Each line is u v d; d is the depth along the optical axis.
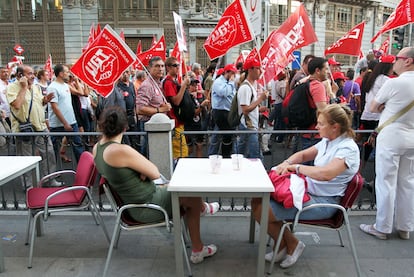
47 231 3.82
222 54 5.33
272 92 8.45
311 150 3.24
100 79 4.09
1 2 24.31
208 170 3.02
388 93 3.29
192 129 6.52
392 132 3.32
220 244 3.52
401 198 3.49
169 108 4.72
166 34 24.34
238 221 4.06
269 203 2.81
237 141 4.50
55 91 5.59
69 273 3.03
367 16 31.58
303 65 5.47
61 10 23.92
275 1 27.02
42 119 5.41
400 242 3.54
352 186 2.80
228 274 3.01
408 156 3.38
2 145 5.46
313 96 4.24
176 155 4.50
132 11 24.00
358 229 3.82
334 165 2.78
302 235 3.70
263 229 2.68
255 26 6.19
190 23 23.80
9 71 10.98
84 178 3.29
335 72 8.41
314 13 28.44
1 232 3.79
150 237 3.68
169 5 24.05
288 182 2.89
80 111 6.67
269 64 5.33
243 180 2.73
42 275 3.00
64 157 6.40
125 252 3.37
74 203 3.23
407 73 3.25
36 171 3.60
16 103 4.97
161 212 2.92
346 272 3.02
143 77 8.40
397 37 13.68
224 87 6.18
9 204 4.62
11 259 3.24
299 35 5.18
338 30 30.56
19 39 24.69
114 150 2.73
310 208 2.79
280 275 2.98
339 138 2.93
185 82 4.92
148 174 2.85
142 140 4.18
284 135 4.68
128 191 2.82
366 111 5.59
